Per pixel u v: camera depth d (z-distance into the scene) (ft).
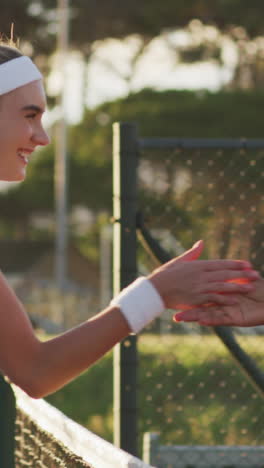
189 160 11.64
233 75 129.80
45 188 149.07
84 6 127.44
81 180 137.18
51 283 111.55
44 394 5.12
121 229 11.32
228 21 122.31
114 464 5.44
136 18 126.11
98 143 135.44
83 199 137.80
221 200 11.73
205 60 127.85
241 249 11.76
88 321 5.10
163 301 5.07
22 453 8.37
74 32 129.90
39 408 7.53
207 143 11.51
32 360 5.06
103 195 136.87
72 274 136.98
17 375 5.08
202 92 126.00
